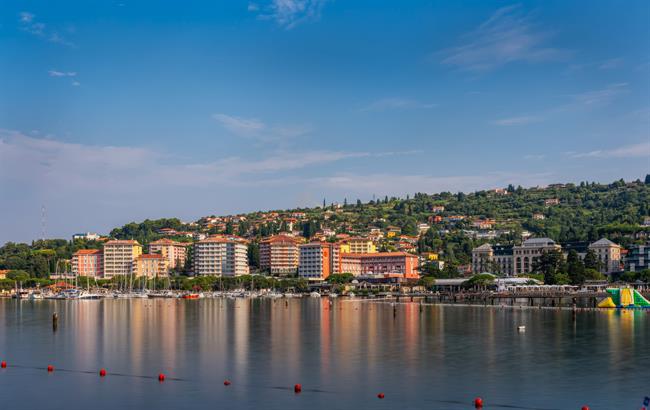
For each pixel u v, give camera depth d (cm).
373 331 17112
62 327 18500
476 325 18750
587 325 18588
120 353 12988
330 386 9906
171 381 10294
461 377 10519
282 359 12238
